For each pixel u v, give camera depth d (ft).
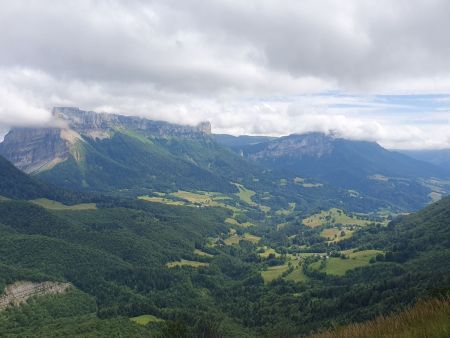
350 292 593.01
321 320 529.04
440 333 45.01
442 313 48.37
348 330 55.88
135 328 561.84
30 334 556.92
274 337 496.23
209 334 542.57
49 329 593.01
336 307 561.84
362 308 515.50
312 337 64.54
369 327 53.83
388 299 489.67
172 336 492.13
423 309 50.60
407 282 563.48
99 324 572.92
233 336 540.11
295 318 582.76
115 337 521.65
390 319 52.85
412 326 49.26
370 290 572.10
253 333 556.10
